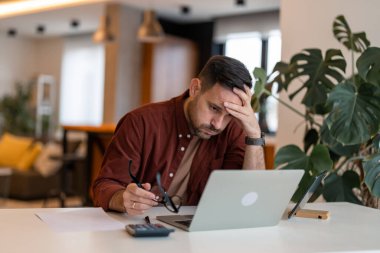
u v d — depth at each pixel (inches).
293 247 49.4
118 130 73.7
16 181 244.7
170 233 52.8
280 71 103.2
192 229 54.1
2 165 263.6
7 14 313.1
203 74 68.6
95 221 57.6
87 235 50.5
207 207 53.1
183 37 318.0
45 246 45.5
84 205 197.8
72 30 356.2
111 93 271.4
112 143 72.7
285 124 119.6
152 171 74.5
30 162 255.8
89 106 359.9
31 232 50.8
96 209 65.2
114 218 60.4
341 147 90.0
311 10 115.9
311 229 58.9
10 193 248.1
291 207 74.5
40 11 297.3
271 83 104.1
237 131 78.9
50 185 250.7
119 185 67.6
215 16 297.3
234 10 281.0
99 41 239.3
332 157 93.5
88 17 310.0
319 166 84.1
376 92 83.2
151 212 65.9
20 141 268.1
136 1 264.7
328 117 83.6
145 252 44.8
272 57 287.3
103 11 290.7
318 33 114.7
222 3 264.7
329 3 112.7
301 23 117.9
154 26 231.9
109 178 69.8
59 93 380.2
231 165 77.5
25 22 335.3
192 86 70.3
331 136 85.2
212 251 46.4
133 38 278.8
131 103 278.7
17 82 387.9
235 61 68.0
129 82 277.0
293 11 119.3
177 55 296.5
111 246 46.5
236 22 291.1
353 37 96.2
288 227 59.6
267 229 57.9
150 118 73.5
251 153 74.2
